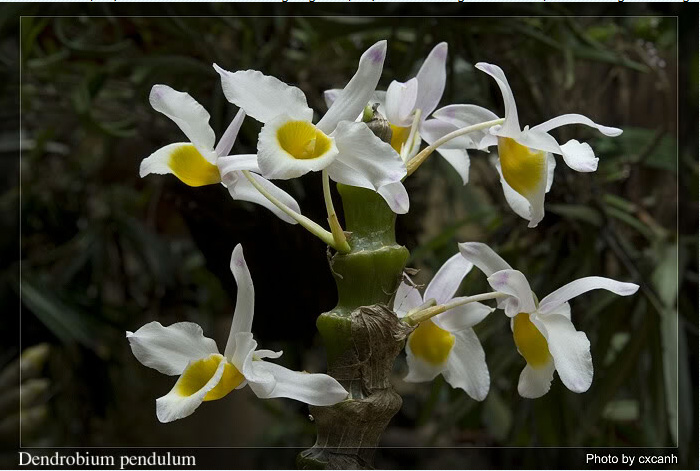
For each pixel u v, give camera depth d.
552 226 0.95
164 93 0.59
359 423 0.58
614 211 0.93
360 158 0.57
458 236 1.08
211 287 1.20
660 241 0.91
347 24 0.86
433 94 0.62
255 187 0.60
